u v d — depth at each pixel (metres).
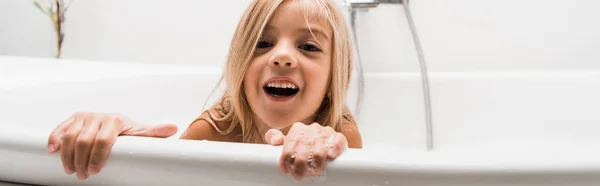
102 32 1.72
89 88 1.14
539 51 1.58
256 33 0.74
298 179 0.49
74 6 1.72
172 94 1.24
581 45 1.56
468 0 1.57
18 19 1.78
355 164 0.48
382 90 1.35
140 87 1.21
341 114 0.84
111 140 0.53
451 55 1.59
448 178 0.47
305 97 0.74
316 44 0.74
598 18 1.55
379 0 1.41
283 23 0.73
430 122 1.32
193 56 1.69
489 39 1.58
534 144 1.26
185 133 0.87
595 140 1.23
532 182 0.46
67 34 1.74
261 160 0.49
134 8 1.70
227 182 0.50
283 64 0.71
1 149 0.55
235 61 0.79
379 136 1.34
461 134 1.32
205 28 1.67
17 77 1.09
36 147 0.54
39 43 1.77
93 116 0.56
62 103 1.08
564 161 0.47
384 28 1.57
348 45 0.85
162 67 1.30
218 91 1.25
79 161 0.52
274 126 0.76
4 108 0.98
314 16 0.74
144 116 1.20
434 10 1.58
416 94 1.34
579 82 1.27
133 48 1.72
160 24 1.70
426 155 0.49
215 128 0.85
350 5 1.35
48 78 1.11
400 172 0.47
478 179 0.46
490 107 1.31
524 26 1.57
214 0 1.66
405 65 1.58
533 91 1.29
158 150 0.51
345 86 0.85
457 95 1.33
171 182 0.51
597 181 0.46
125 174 0.52
